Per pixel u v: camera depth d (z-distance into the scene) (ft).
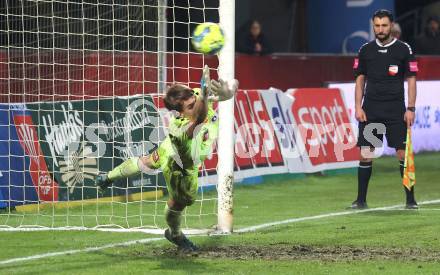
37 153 103.81
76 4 122.42
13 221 94.89
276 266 68.69
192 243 75.87
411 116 100.17
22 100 118.21
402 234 83.87
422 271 66.49
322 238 81.97
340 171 141.59
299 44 223.30
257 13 216.74
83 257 73.41
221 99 67.87
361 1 204.54
